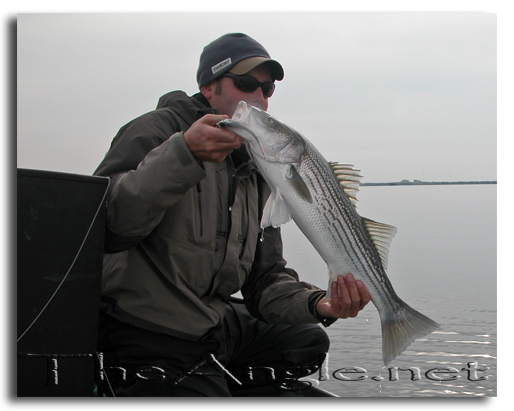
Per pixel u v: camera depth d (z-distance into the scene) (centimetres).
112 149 260
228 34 309
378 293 274
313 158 261
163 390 251
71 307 221
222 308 280
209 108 292
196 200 264
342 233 265
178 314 258
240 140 234
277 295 313
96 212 225
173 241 258
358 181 271
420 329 275
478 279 553
